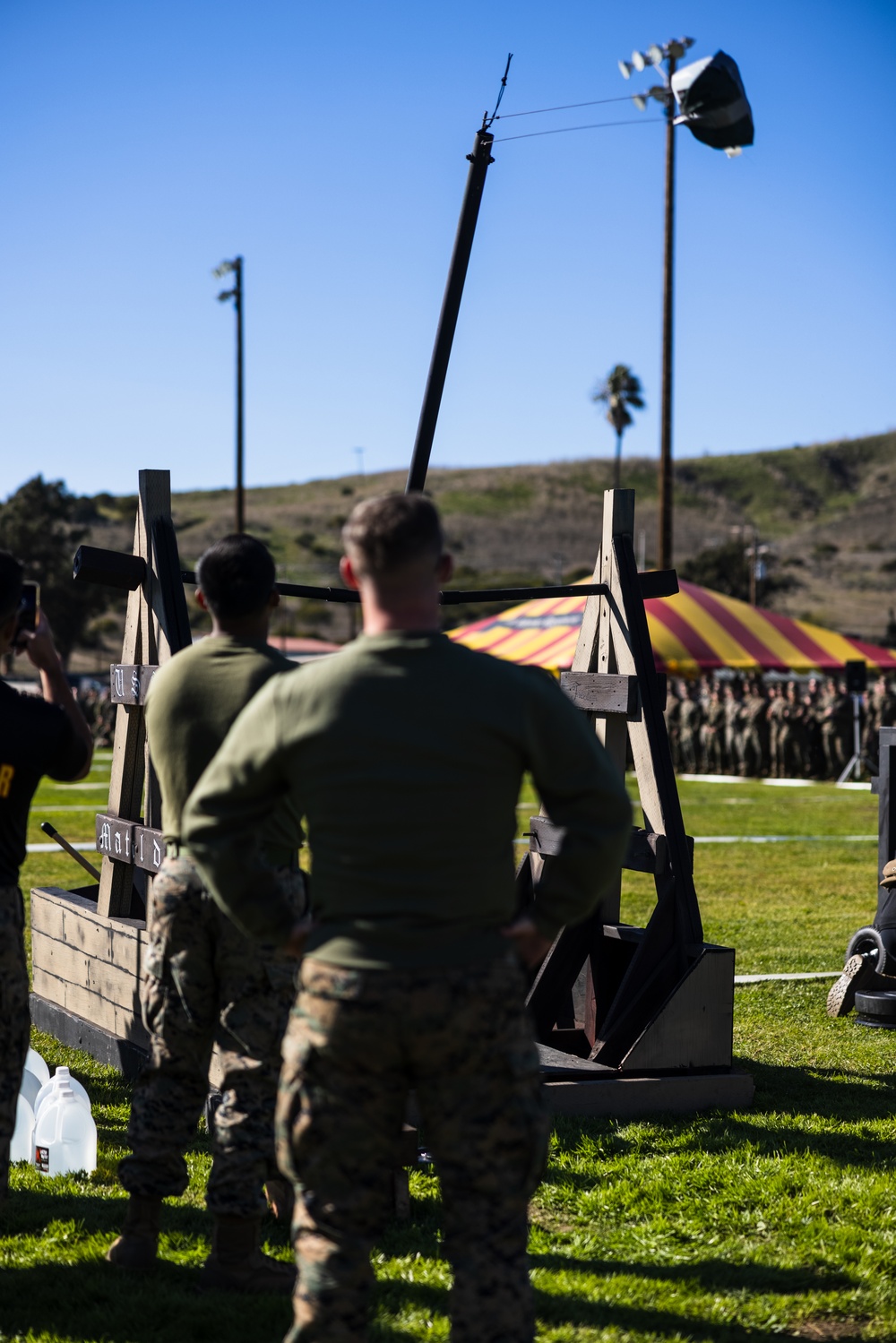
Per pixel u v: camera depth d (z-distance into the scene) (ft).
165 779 12.14
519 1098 8.04
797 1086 19.31
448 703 8.14
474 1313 7.88
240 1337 11.00
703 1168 15.34
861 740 90.33
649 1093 17.62
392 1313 11.47
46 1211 13.94
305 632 307.78
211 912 11.68
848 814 65.26
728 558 299.99
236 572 12.26
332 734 8.09
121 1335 11.05
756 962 28.25
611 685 19.07
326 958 7.97
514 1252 8.02
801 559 477.36
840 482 606.14
